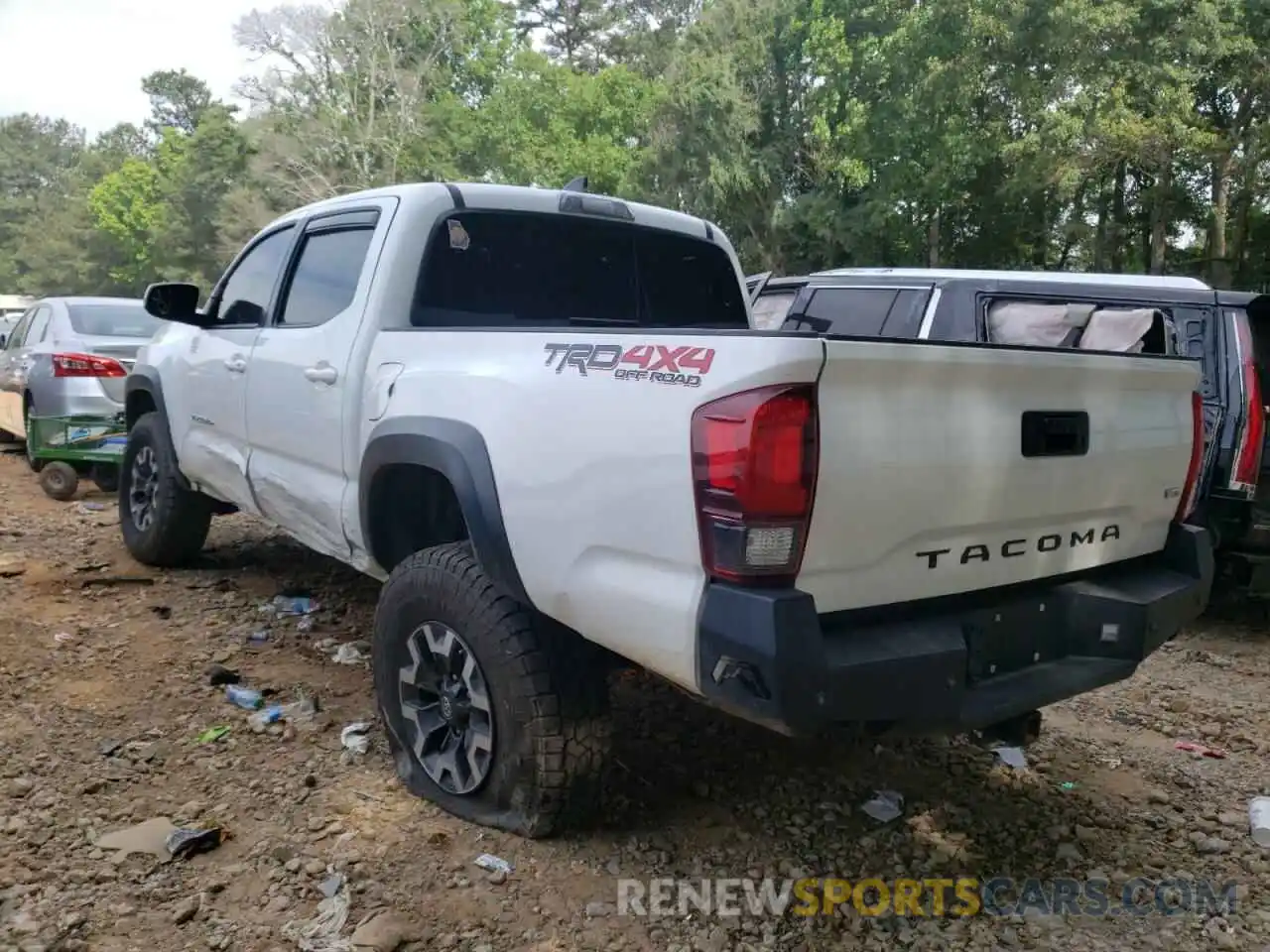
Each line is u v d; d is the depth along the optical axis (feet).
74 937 8.76
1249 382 18.80
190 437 17.52
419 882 9.74
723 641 8.09
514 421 10.00
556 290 13.89
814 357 7.93
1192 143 65.67
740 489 7.93
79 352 26.91
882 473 8.45
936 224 91.86
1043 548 10.12
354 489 12.65
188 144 207.62
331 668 15.14
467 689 10.65
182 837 10.14
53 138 391.45
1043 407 9.78
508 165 134.51
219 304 17.21
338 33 148.36
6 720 12.92
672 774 12.23
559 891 9.72
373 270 12.82
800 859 10.53
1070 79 69.05
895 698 8.53
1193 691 16.71
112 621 16.80
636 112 126.93
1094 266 91.76
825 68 88.99
